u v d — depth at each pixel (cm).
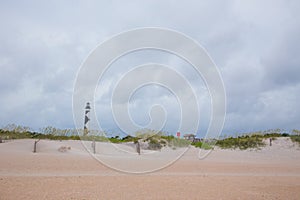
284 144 2927
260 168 1501
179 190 827
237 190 845
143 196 741
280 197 764
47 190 773
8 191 742
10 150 2105
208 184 938
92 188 822
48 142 2488
